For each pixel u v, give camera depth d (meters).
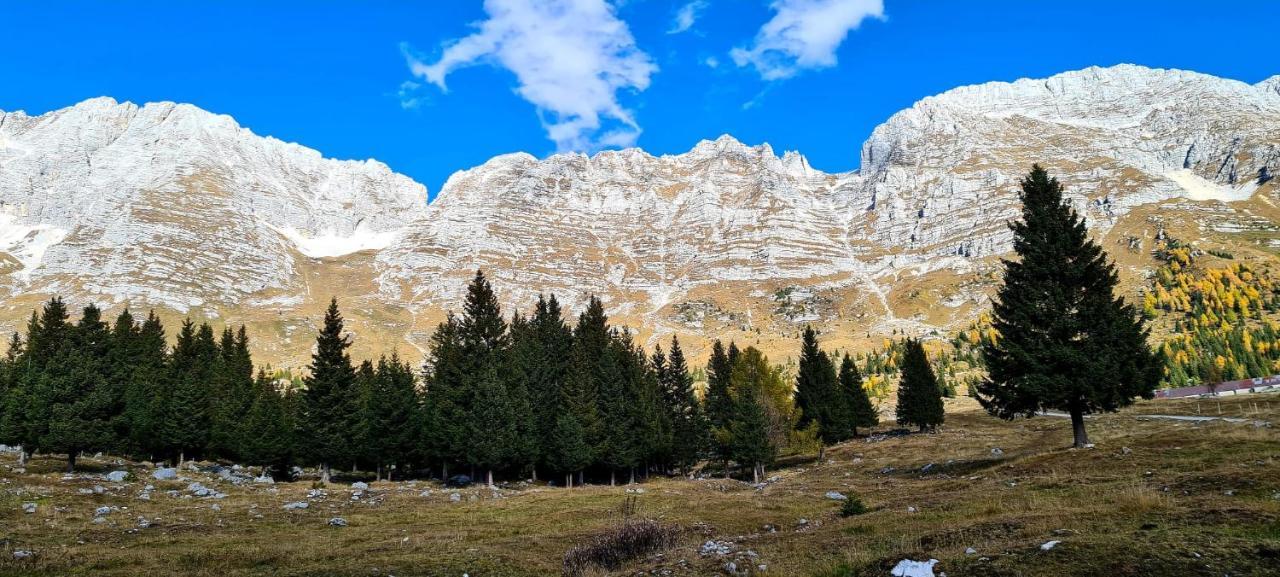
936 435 85.69
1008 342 40.72
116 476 50.00
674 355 99.62
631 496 45.28
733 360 99.44
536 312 92.44
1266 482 18.69
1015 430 85.12
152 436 75.94
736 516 32.19
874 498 33.19
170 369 88.25
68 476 48.53
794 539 20.98
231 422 77.38
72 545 25.55
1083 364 37.66
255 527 32.50
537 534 29.08
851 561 15.18
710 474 85.19
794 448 73.81
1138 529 13.77
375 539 28.27
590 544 22.53
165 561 22.17
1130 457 30.56
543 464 75.25
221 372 88.44
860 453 76.50
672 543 23.45
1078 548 12.30
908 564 13.49
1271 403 87.12
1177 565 10.91
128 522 32.22
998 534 15.73
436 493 50.78
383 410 74.69
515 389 71.06
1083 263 40.47
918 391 97.25
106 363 76.88
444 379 71.88
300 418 69.38
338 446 66.00
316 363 69.88
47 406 57.12
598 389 76.75
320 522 34.75
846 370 105.94
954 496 27.83
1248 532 12.62
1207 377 132.88
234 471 72.62
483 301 77.81
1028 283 41.47
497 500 47.53
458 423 67.81
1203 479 20.95
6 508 32.84
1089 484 25.03
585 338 86.00
